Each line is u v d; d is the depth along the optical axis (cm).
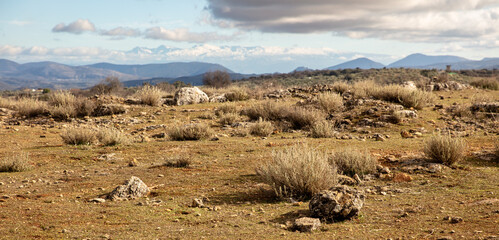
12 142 1400
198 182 823
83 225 531
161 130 1684
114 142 1322
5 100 2631
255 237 473
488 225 461
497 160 877
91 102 2205
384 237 454
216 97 2556
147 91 2411
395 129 1450
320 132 1409
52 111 2116
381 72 12094
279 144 1235
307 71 15838
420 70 12131
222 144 1276
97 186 800
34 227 517
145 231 504
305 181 699
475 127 1416
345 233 479
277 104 1912
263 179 789
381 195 684
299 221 512
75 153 1172
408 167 852
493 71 13125
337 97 1925
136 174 909
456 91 2622
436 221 503
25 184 820
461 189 677
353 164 849
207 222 549
